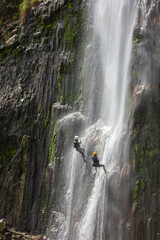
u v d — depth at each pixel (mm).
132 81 11305
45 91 16469
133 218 10367
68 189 13703
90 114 14742
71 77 16094
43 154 15734
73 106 15633
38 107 16422
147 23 11391
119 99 12742
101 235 11078
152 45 11133
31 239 14070
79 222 12219
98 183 11906
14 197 15781
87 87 15375
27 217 15258
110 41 14359
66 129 14648
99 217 11289
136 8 12766
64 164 14227
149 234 10109
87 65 15680
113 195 10906
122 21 13516
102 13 15539
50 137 15539
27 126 16391
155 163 10594
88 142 13234
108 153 11945
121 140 11297
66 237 12758
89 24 16281
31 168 15750
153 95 10766
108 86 14016
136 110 10852
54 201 14195
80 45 16391
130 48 12039
